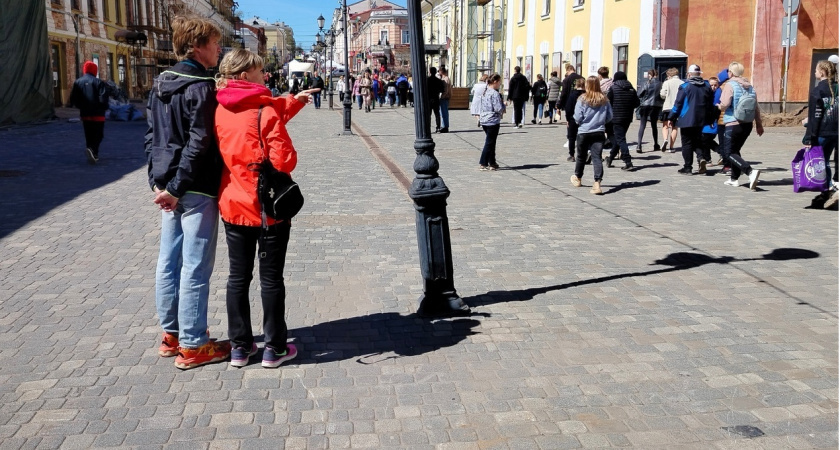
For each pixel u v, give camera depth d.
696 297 5.40
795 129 20.02
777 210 8.68
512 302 5.31
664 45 23.23
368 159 13.66
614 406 3.70
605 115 9.85
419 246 5.04
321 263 6.35
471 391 3.87
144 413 3.61
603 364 4.21
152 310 5.11
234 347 4.16
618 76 11.99
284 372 4.12
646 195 9.77
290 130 20.52
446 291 5.04
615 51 26.30
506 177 11.41
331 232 7.51
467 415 3.61
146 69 43.81
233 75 3.93
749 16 22.97
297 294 5.51
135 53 41.06
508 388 3.91
